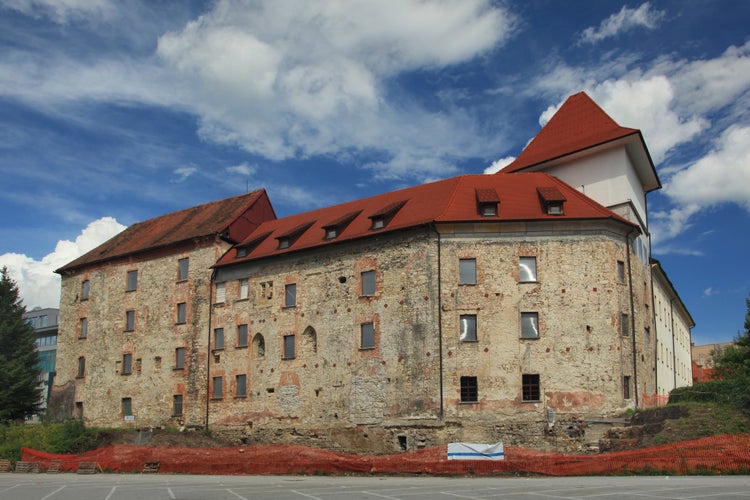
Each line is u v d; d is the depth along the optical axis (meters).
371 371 45.28
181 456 41.53
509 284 43.16
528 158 53.31
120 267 62.28
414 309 44.25
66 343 64.44
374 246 47.06
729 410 36.28
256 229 60.34
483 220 43.72
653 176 53.03
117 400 58.94
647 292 49.34
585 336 42.22
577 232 43.72
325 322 48.31
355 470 36.19
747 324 62.84
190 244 57.78
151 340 58.19
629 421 40.53
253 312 52.56
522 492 24.02
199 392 53.84
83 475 39.03
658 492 22.61
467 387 42.16
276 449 42.47
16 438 54.59
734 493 21.77
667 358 59.47
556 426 40.81
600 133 50.22
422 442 42.06
